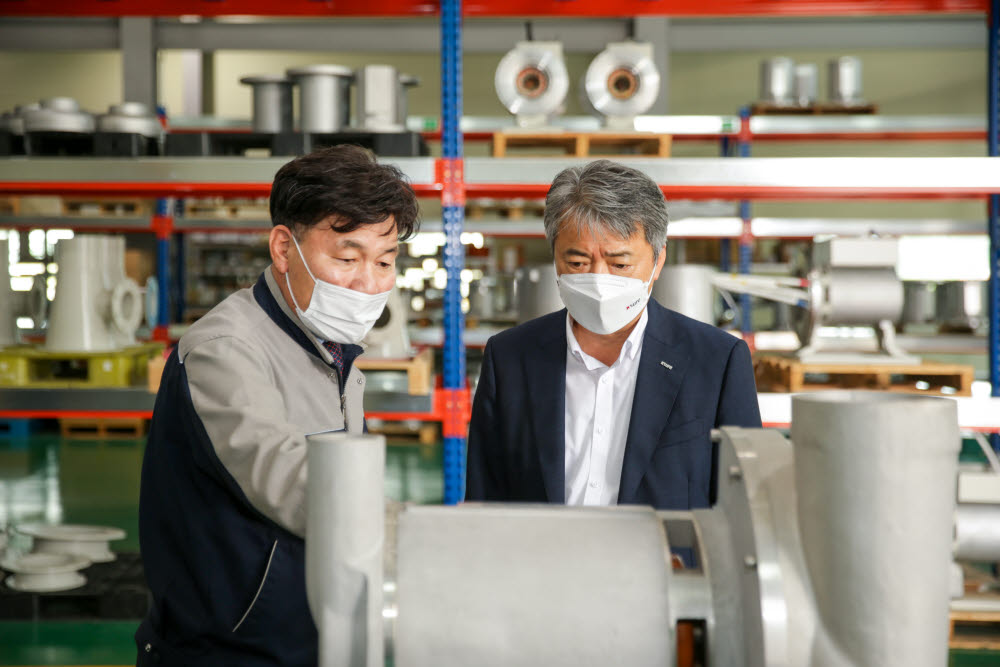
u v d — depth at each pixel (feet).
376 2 11.60
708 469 4.87
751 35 24.98
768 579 2.10
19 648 9.10
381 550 2.10
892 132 20.89
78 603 9.96
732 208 19.12
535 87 10.64
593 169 4.57
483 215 26.07
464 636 2.14
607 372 5.00
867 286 9.64
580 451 5.07
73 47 24.34
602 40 24.88
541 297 10.16
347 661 2.07
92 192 11.80
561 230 4.65
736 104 33.17
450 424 9.36
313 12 11.65
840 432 2.02
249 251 30.12
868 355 9.94
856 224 19.36
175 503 3.63
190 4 11.61
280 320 3.87
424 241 28.14
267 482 2.97
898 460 1.98
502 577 2.19
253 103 10.18
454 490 9.38
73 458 19.20
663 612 2.19
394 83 9.86
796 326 10.70
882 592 2.01
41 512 14.67
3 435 22.12
